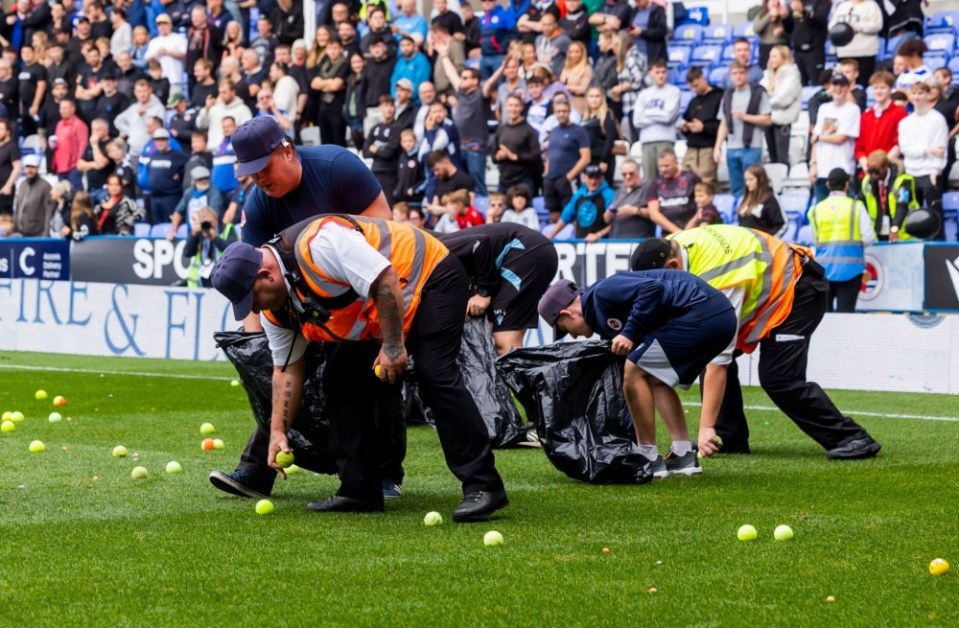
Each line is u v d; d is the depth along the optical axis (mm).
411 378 18750
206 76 53000
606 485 19703
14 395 33469
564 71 45844
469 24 50375
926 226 36375
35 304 49625
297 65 50719
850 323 35094
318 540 15297
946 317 33688
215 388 35250
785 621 11719
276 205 17391
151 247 48625
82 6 65312
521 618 11805
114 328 47312
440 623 11664
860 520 16516
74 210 50312
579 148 42500
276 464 16719
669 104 43062
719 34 52281
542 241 24719
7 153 56656
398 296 15227
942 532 15648
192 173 48406
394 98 49094
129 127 55031
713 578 13320
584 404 20234
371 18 49500
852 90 41812
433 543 15102
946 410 29797
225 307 44375
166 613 11969
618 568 13781
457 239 24219
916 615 11898
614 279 19875
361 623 11648
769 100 42156
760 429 26844
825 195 40312
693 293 19656
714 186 37688
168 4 59594
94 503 17953
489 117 47625
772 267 21656
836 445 22453
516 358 20531
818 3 44906
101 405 31203
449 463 16688
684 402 32500
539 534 15656
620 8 45844
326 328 15727
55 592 12734
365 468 17219
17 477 20266
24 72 60375
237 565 13914
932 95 38625
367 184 17156
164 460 22234
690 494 18734
